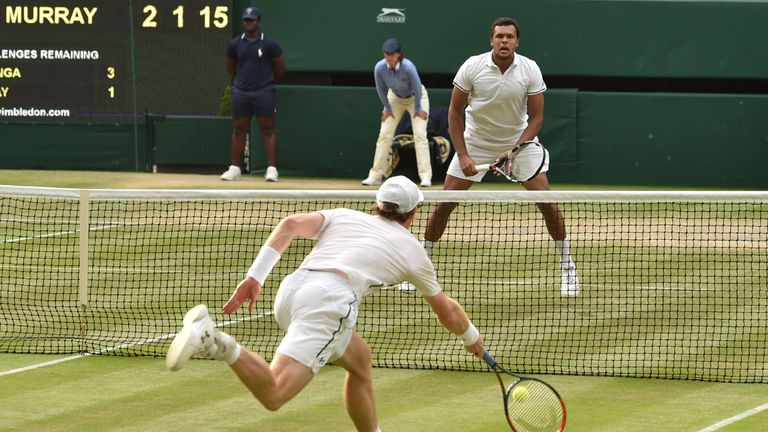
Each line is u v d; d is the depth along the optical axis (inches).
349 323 650.2
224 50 2303.2
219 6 2293.3
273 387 618.5
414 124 2071.9
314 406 820.6
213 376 901.8
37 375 902.4
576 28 2260.1
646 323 1096.8
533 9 2260.1
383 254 664.4
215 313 1138.7
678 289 1257.4
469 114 1242.0
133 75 2315.5
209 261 1419.8
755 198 1016.2
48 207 1852.9
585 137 2269.9
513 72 1194.6
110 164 2338.8
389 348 999.6
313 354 637.3
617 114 2256.4
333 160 2289.6
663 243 1531.7
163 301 1192.8
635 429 766.5
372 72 2305.6
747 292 1242.6
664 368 936.3
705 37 2242.9
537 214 1795.0
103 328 1074.1
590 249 1507.1
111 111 2325.3
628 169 2266.2
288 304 653.9
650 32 2250.2
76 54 2315.5
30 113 2330.2
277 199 1034.7
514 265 1409.9
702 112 2240.4
